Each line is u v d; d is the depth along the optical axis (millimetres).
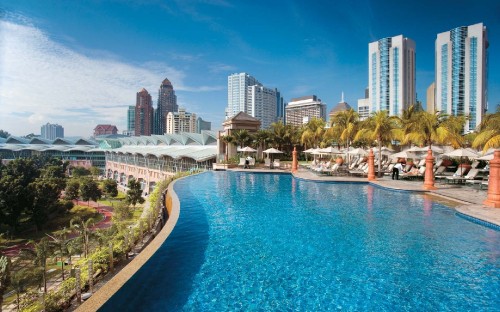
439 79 89625
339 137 39312
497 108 18594
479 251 9328
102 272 7695
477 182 19125
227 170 35906
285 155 54000
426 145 29375
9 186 45375
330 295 6883
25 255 22906
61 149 132375
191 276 7770
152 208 12875
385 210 14648
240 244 10000
